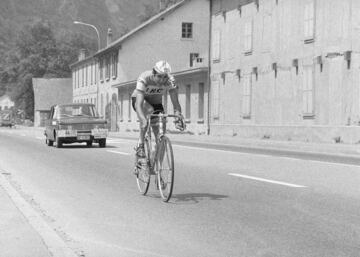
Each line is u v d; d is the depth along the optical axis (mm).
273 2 34750
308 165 16297
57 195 11258
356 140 27156
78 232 7805
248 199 10227
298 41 32188
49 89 105812
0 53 199000
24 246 6473
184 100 47938
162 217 8812
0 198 9891
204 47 65312
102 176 14445
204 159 18641
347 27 28109
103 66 72062
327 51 29578
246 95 38000
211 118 43344
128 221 8555
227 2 40719
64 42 137875
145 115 10703
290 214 8742
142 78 10250
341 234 7352
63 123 26047
